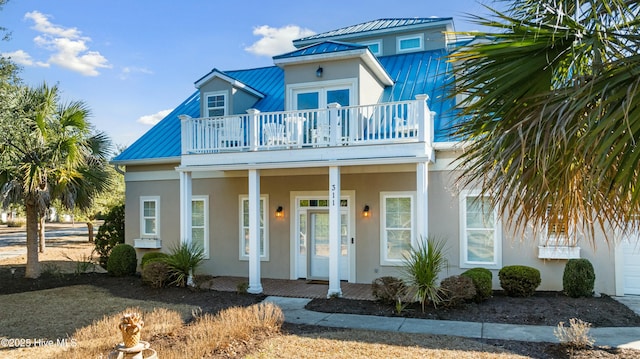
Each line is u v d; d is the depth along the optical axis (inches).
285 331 315.6
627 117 101.9
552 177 125.7
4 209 501.7
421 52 663.8
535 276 409.7
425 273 374.0
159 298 429.1
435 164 470.0
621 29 126.9
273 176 540.1
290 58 520.7
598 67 116.1
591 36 125.5
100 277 546.9
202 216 566.6
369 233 495.2
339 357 260.2
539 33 125.9
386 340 292.0
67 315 367.2
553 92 122.7
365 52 494.3
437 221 466.9
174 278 478.0
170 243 573.0
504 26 133.0
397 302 379.2
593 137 106.7
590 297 405.7
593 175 114.2
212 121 484.1
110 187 579.2
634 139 108.4
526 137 118.8
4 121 364.5
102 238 605.0
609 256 422.3
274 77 687.1
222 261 554.3
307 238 525.0
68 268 617.0
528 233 439.5
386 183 489.7
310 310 378.9
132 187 596.4
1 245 986.1
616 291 418.3
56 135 498.9
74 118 511.8
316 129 463.8
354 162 419.8
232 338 286.2
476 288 388.5
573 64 134.4
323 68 518.9
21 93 398.0
